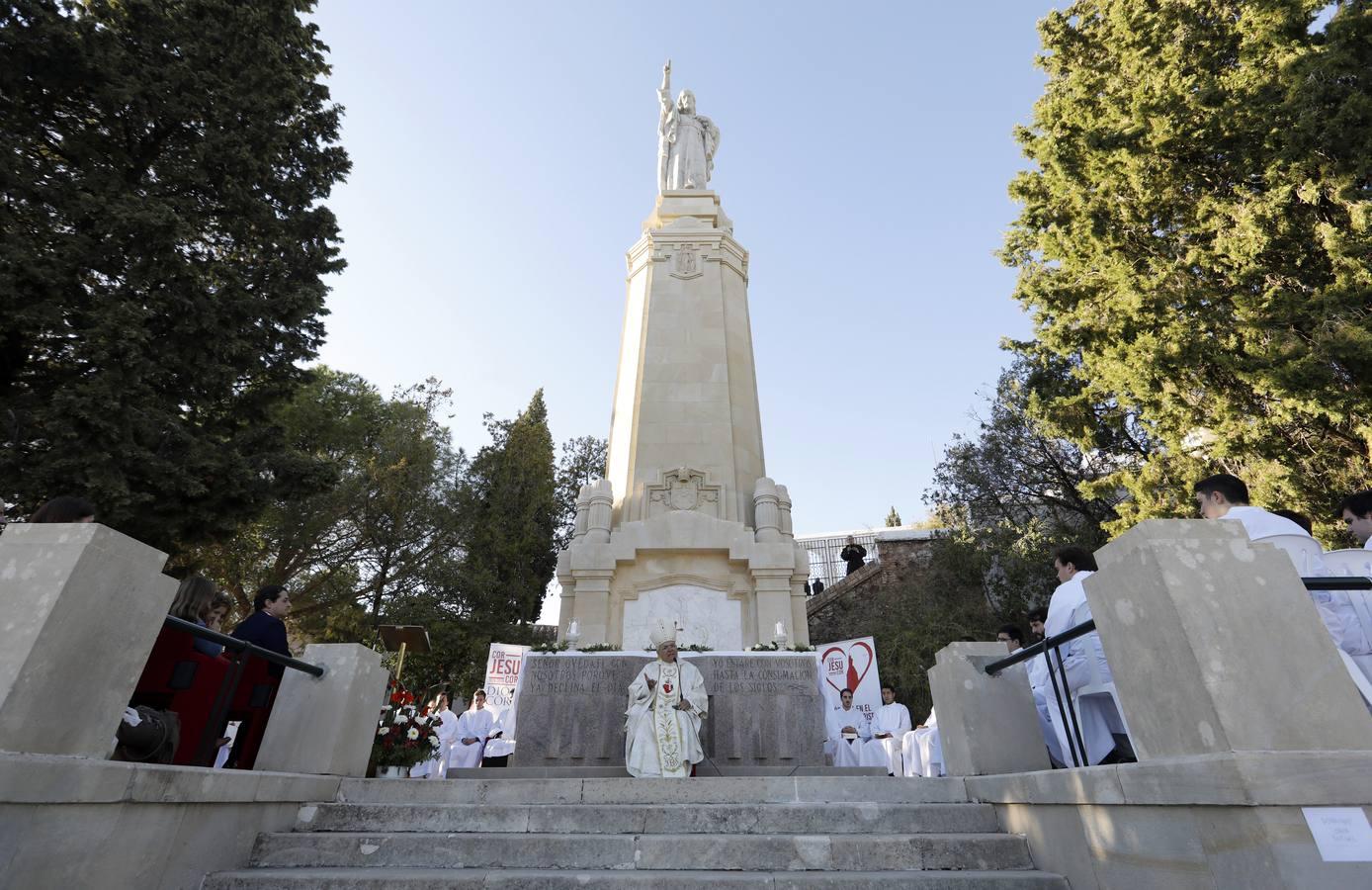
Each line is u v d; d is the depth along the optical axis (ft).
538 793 17.19
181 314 39.91
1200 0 43.88
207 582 16.42
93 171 40.09
